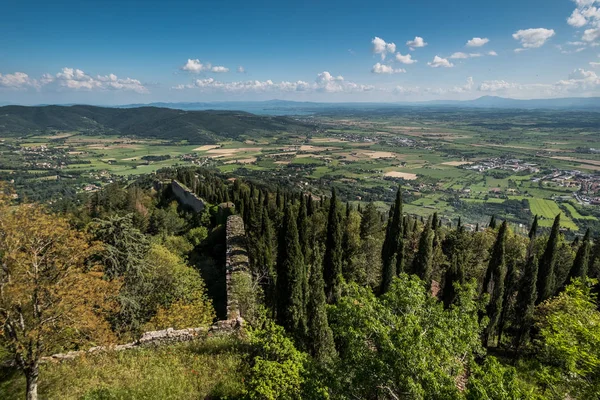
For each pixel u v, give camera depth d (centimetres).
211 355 1652
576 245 5531
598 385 1213
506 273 3841
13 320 1189
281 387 1258
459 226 5031
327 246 3566
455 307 1291
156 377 1466
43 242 1284
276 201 5881
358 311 1155
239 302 2398
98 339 1543
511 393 899
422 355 948
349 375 1089
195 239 4962
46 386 1371
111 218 2780
